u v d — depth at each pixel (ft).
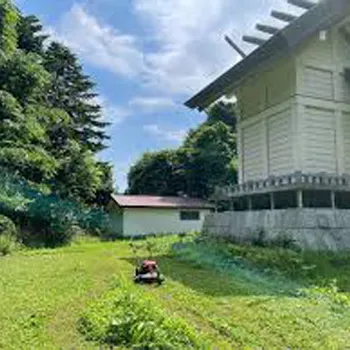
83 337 20.63
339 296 28.86
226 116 158.51
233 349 19.11
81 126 143.02
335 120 53.72
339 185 49.90
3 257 58.59
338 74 54.49
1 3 91.25
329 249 46.42
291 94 52.85
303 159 51.44
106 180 144.36
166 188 153.48
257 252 44.57
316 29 49.62
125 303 23.81
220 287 32.50
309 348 19.60
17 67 94.27
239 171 63.16
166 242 64.75
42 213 89.10
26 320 23.41
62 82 140.67
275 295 29.84
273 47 49.65
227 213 60.70
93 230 111.45
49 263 49.21
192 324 22.52
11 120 90.48
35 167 98.84
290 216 48.08
